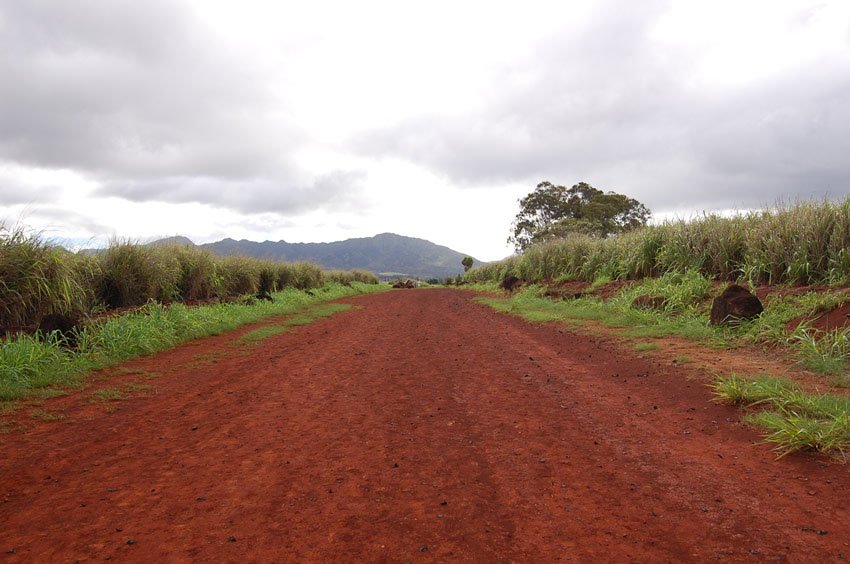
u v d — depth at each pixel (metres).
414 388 6.43
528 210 54.69
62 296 8.71
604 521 2.95
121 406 5.68
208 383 6.79
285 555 2.62
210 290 16.92
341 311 18.16
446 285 63.44
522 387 6.33
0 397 5.76
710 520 2.92
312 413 5.38
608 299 13.78
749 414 4.70
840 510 2.96
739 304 8.38
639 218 51.38
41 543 2.78
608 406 5.36
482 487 3.47
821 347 6.40
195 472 3.80
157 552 2.67
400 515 3.07
